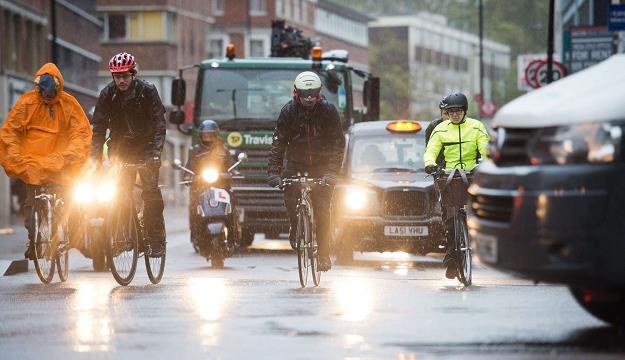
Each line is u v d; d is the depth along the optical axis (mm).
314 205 32312
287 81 56969
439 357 18984
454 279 34906
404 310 25359
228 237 43219
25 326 22875
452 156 35062
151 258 32469
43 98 33031
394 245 44094
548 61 74500
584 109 19766
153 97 32594
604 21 114625
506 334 21516
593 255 19406
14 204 120125
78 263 43219
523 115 20297
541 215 19609
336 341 20703
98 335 21500
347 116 57188
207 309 25578
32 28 139500
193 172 44938
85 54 164625
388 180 44500
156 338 21094
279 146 32656
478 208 20953
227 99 56906
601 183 19391
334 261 46469
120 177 31875
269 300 27578
